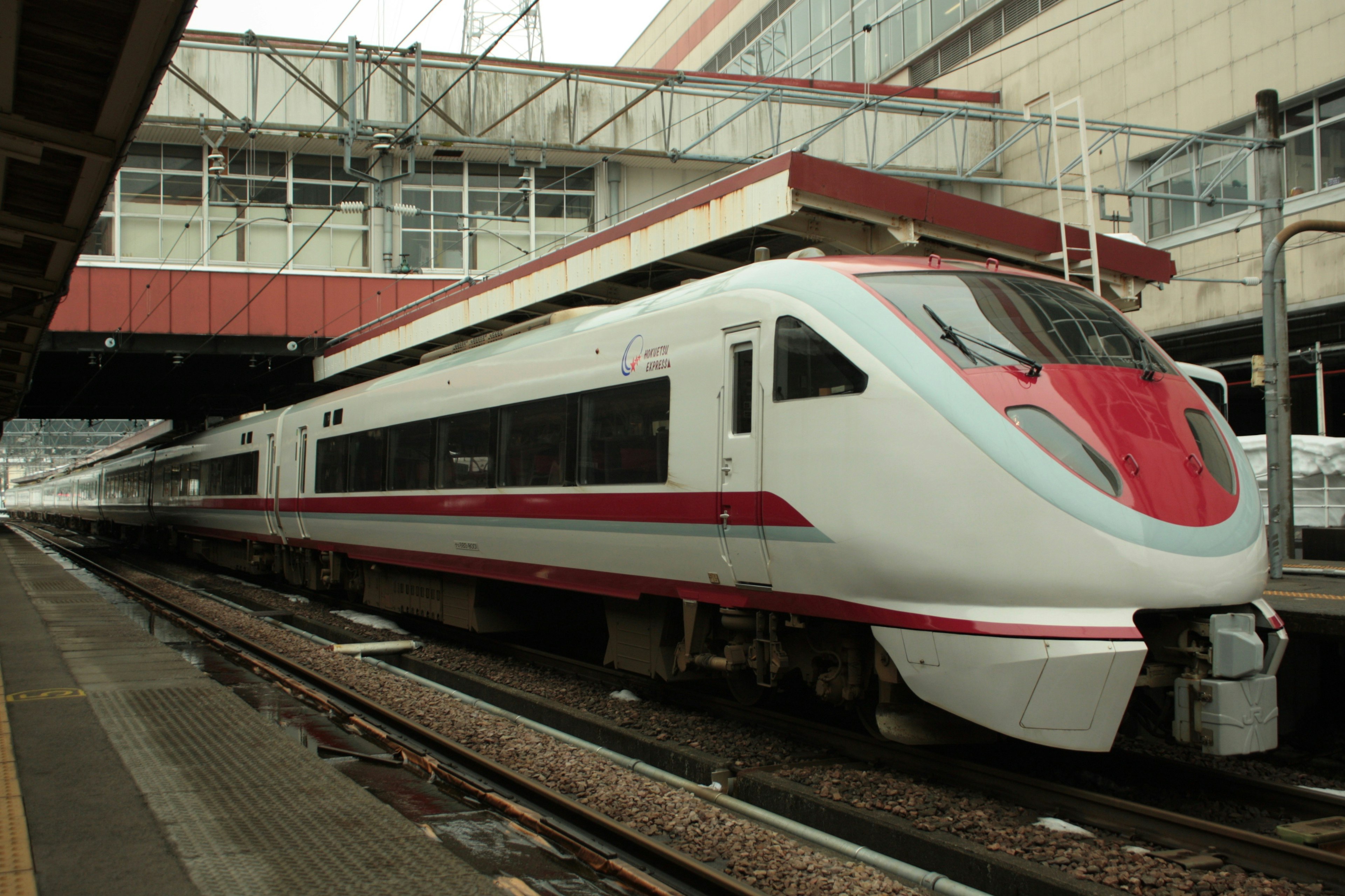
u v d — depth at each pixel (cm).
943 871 452
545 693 837
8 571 1927
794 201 1035
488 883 367
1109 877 421
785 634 678
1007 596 519
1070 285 679
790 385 621
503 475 938
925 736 592
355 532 1299
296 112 2111
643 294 1440
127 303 2008
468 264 2231
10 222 979
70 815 434
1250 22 1967
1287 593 905
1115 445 543
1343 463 1752
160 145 2123
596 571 820
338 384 2478
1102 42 2275
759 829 493
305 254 2191
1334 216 1839
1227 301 2025
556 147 1714
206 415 2897
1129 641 506
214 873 371
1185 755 686
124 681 739
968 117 1586
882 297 599
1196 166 1583
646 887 425
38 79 710
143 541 3119
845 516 575
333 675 905
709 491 676
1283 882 425
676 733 688
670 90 1688
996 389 547
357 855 391
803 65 3108
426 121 2150
